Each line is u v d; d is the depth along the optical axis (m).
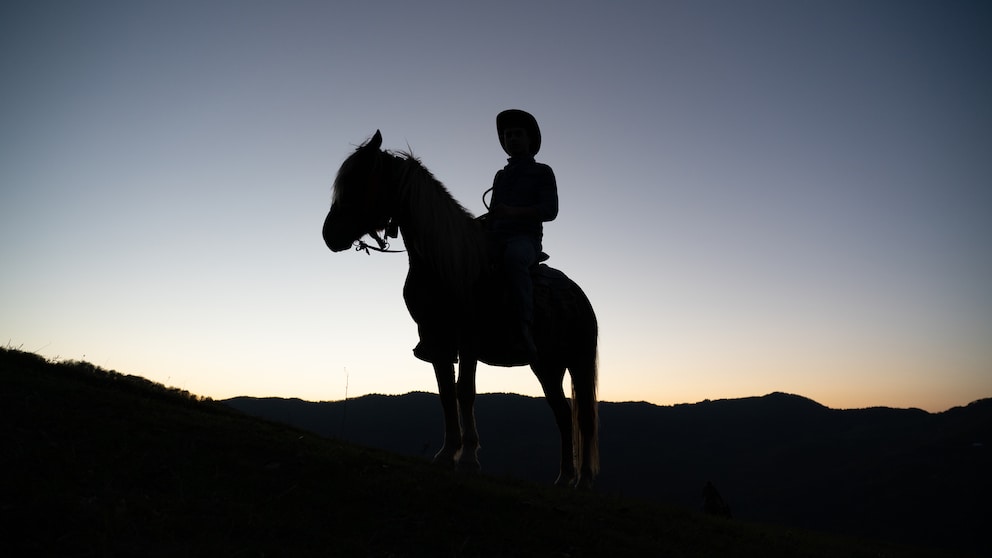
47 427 5.00
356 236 5.47
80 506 3.80
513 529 4.53
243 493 4.37
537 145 7.00
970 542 92.19
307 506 4.33
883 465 128.75
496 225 6.42
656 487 111.50
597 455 7.23
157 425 5.44
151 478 4.41
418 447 78.38
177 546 3.55
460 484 5.09
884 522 103.38
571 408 7.27
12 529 3.47
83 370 7.83
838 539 9.23
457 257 5.46
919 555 9.88
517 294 5.82
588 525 4.99
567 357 7.12
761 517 104.75
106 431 5.09
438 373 5.75
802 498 112.75
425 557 3.95
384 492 4.72
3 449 4.48
